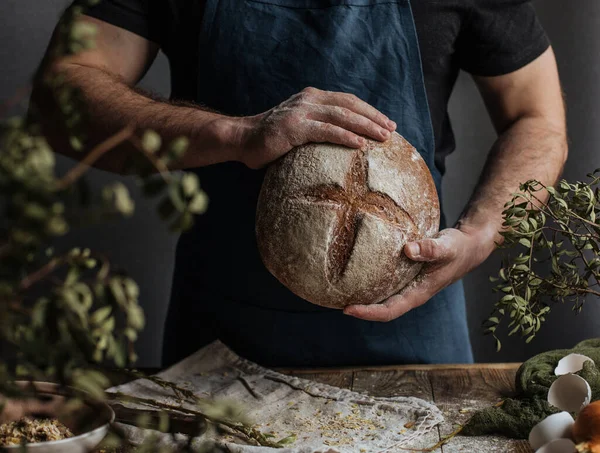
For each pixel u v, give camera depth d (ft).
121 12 5.27
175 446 3.43
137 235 8.18
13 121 2.02
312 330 5.39
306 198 4.02
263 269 5.31
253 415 4.14
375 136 4.08
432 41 5.31
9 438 3.14
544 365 4.24
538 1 7.71
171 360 5.82
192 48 5.37
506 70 5.57
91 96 4.71
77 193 2.05
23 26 7.73
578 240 4.01
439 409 4.19
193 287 5.62
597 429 3.05
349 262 3.93
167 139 4.39
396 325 5.45
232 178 5.28
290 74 5.10
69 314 2.13
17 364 2.30
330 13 5.10
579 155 7.79
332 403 4.25
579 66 7.69
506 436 3.79
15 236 1.95
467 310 8.43
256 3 5.17
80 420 3.25
